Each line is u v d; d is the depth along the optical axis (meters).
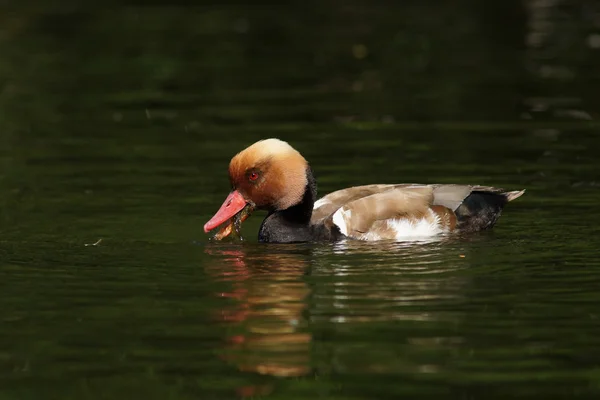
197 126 19.92
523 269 11.77
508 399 8.60
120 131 19.70
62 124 20.31
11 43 27.73
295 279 11.58
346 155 17.56
